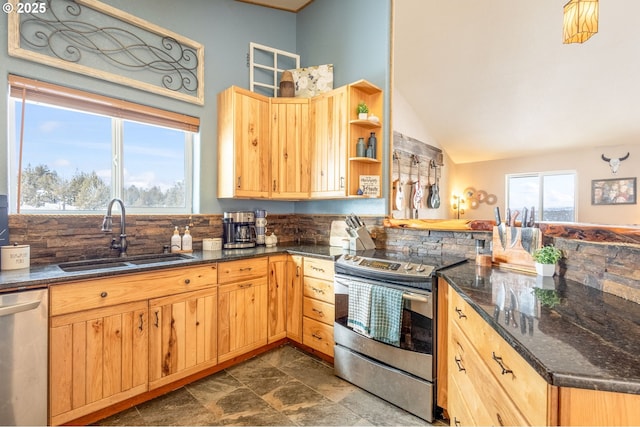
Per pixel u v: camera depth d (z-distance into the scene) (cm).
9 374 145
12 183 198
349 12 297
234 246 276
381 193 270
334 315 233
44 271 171
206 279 218
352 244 260
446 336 175
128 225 235
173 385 208
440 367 177
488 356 111
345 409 189
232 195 267
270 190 290
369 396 202
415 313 183
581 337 85
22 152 199
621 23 127
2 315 140
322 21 321
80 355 165
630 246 119
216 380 220
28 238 192
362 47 287
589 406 67
